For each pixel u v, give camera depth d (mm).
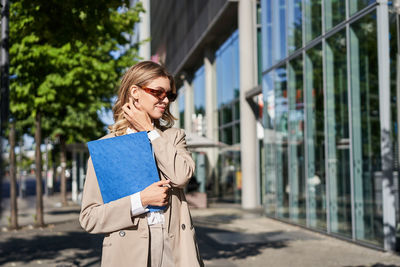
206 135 22078
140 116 1832
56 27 6238
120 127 1893
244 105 16172
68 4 5898
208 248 7801
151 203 1707
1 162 2328
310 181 9734
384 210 6938
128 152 1766
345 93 8195
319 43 9305
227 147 16641
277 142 11750
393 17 7152
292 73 10812
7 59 4473
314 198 9547
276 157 11820
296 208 10555
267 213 12492
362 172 7598
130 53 14039
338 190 8453
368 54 7395
